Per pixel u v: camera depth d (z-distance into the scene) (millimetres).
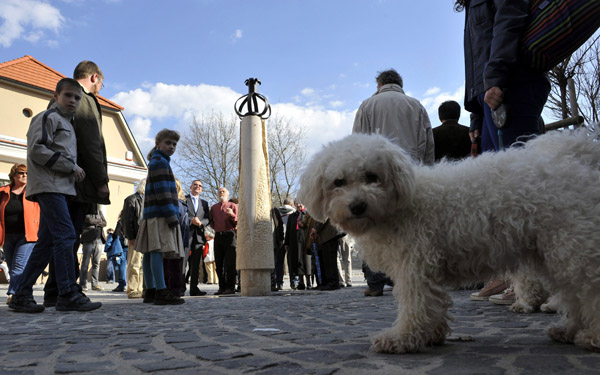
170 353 2621
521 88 3701
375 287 7324
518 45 3549
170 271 7148
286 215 13406
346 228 2633
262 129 10016
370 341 2828
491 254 2391
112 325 4172
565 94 11430
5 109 21828
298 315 4750
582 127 2582
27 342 3111
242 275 9539
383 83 6348
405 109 5805
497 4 3703
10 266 7215
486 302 5301
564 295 2428
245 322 4215
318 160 2852
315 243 10984
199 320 4520
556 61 3523
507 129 3738
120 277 12141
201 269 17516
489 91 3643
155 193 6812
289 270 12352
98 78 6438
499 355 2270
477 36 4102
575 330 2568
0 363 2422
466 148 7016
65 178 5375
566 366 1995
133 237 8859
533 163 2434
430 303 2436
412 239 2457
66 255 5430
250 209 9539
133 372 2158
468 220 2375
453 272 2562
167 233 6766
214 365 2250
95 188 5949
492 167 2486
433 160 6066
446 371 1968
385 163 2568
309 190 2906
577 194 2291
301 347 2684
